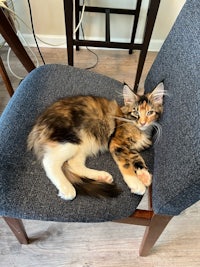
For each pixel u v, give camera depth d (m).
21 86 0.90
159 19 1.75
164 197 0.59
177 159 0.58
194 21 0.69
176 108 0.68
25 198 0.67
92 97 0.90
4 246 1.03
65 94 0.91
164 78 0.81
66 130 0.79
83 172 0.75
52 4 1.65
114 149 0.83
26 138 0.77
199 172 0.50
